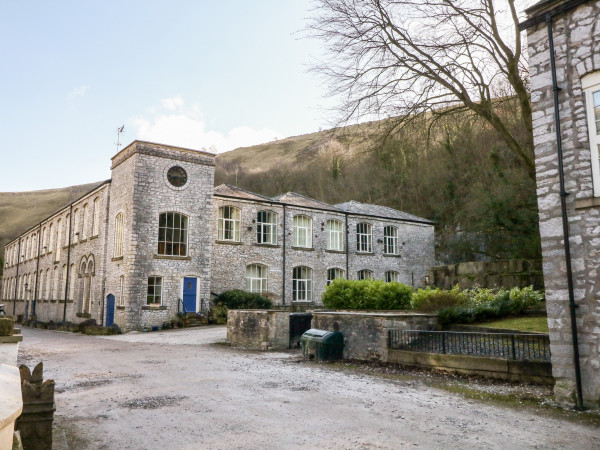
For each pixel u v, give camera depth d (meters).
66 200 121.75
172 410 6.79
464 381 8.85
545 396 7.45
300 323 15.26
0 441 1.79
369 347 11.52
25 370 4.45
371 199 43.12
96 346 15.90
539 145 7.57
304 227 30.03
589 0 7.02
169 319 23.23
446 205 34.25
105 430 5.83
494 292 18.42
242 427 5.91
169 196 24.03
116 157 25.66
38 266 39.25
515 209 23.94
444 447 5.14
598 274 6.70
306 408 6.88
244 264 26.89
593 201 6.76
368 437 5.49
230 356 13.05
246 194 28.44
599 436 5.50
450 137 19.22
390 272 33.03
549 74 7.48
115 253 24.58
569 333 6.99
